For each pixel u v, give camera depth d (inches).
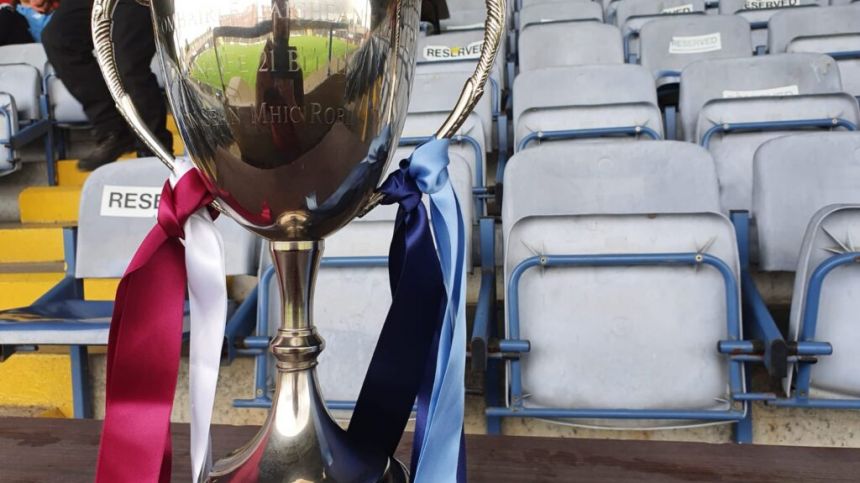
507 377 46.3
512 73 133.6
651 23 125.1
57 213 103.1
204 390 14.7
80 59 105.7
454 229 15.5
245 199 14.0
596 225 46.2
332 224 14.8
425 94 99.7
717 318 43.9
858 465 17.7
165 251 15.2
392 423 16.6
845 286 42.4
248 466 14.4
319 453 14.5
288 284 15.1
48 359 63.6
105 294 70.4
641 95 95.7
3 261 92.3
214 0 12.9
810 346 40.7
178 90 13.8
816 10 121.6
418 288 16.3
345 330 48.4
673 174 59.6
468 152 78.6
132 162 62.4
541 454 19.1
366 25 13.4
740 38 122.2
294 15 12.7
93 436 21.0
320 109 13.0
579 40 126.1
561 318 45.1
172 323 14.9
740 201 75.5
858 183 58.4
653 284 44.3
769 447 19.2
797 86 90.2
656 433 51.4
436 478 14.9
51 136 124.0
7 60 135.1
